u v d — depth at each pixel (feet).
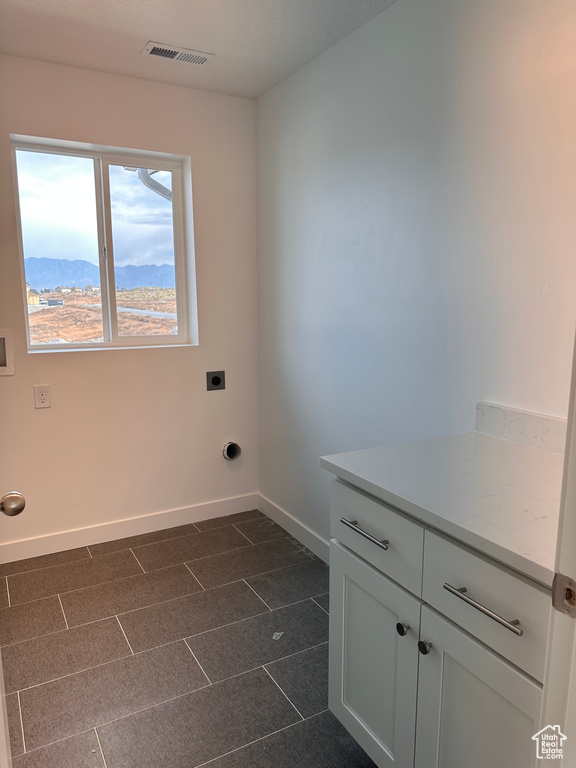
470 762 3.39
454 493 3.76
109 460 9.12
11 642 6.52
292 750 5.00
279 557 8.66
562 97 4.48
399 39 6.20
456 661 3.40
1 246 7.82
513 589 2.97
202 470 10.02
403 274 6.42
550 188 4.63
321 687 5.77
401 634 3.79
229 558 8.63
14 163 8.21
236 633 6.69
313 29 6.88
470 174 5.40
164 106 8.73
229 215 9.57
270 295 9.58
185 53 7.59
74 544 8.97
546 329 4.78
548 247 4.69
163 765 4.83
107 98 8.29
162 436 9.53
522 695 2.96
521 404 5.08
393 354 6.70
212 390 9.89
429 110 5.85
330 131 7.55
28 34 6.98
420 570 3.65
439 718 3.60
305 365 8.67
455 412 5.85
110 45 7.32
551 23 4.51
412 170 6.16
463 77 5.39
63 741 5.07
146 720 5.32
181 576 8.07
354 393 7.53
